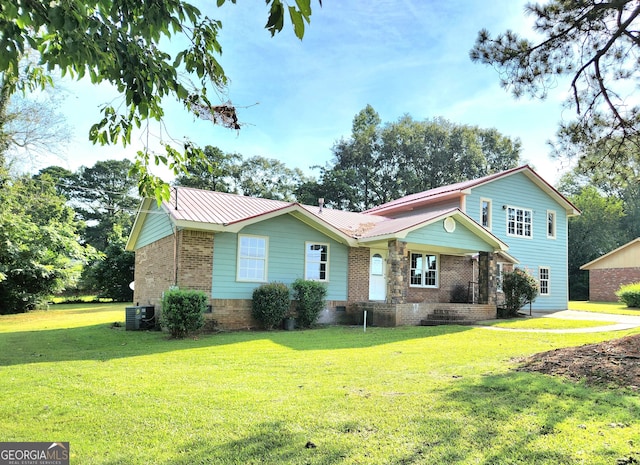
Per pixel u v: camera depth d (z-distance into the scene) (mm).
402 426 4387
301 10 2254
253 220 14195
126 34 3295
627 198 45500
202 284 13812
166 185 4527
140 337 12484
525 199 23812
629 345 7242
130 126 3961
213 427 4438
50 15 2605
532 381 5941
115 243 34500
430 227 16047
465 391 5578
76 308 28094
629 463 3508
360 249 17344
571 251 43094
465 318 16031
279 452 3799
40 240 26594
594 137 9188
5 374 7133
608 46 8031
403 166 45938
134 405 5234
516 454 3703
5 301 24641
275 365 7832
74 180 53562
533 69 8492
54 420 4711
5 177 20578
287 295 14422
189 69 3855
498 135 47438
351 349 9750
